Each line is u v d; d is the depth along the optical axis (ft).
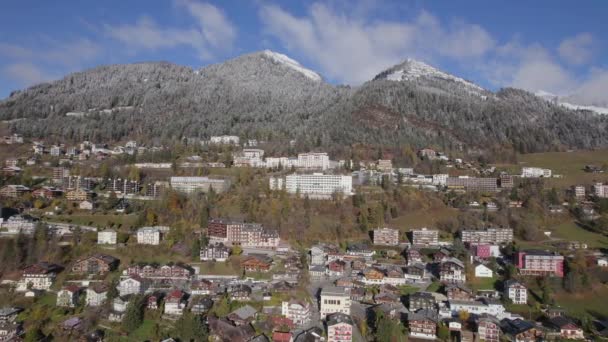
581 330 638.12
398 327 646.33
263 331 631.56
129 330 638.53
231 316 653.30
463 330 644.69
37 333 625.00
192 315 635.25
